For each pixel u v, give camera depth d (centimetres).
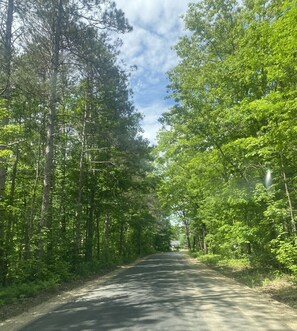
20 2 1556
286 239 1312
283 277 1502
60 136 2497
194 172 2225
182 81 1958
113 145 2477
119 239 4459
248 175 1688
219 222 2183
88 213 2959
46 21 1653
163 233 8200
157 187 3494
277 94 925
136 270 2561
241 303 1048
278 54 906
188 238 7862
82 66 1855
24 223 1794
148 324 779
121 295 1269
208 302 1071
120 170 2650
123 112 2377
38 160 2186
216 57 1933
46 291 1407
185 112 1923
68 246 2139
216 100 1833
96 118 2383
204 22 1916
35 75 1572
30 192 2306
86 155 2725
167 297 1184
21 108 1859
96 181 2773
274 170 1465
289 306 991
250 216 1697
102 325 783
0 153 1343
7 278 1484
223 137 1786
